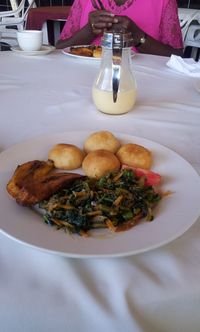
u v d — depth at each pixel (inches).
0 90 24.4
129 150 13.8
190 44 59.3
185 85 27.2
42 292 8.4
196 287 8.8
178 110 22.0
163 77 29.1
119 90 20.0
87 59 33.2
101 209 10.3
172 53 40.7
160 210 10.9
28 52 34.3
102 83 20.4
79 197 10.8
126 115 20.9
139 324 8.3
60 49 38.7
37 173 11.8
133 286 8.8
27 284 8.6
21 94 23.7
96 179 11.9
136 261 9.5
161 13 42.9
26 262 9.3
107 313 8.2
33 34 33.9
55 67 31.0
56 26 71.1
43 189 10.9
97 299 8.4
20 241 9.3
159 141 17.7
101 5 43.1
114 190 11.1
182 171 13.3
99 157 12.9
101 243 9.4
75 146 14.4
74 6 44.8
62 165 13.4
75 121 19.7
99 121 19.9
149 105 22.7
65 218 10.2
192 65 30.6
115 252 9.0
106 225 10.0
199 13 58.1
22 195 10.7
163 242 9.4
